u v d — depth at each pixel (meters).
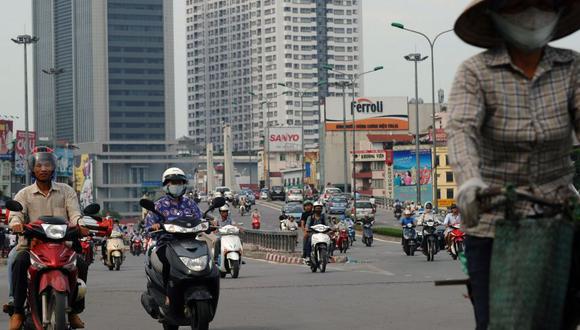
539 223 5.64
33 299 12.51
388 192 154.25
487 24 6.64
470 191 5.79
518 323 5.62
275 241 50.88
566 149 6.45
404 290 21.59
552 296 5.69
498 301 5.69
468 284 7.14
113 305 19.41
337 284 24.00
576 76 6.38
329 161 197.50
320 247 31.55
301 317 16.59
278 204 153.75
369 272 30.78
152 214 14.29
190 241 13.63
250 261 45.53
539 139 6.30
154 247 14.03
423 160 136.50
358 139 199.75
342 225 53.47
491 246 6.32
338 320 16.03
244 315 17.08
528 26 6.23
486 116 6.38
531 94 6.32
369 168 185.88
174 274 13.33
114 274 34.53
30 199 13.05
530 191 6.43
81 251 13.13
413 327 14.86
